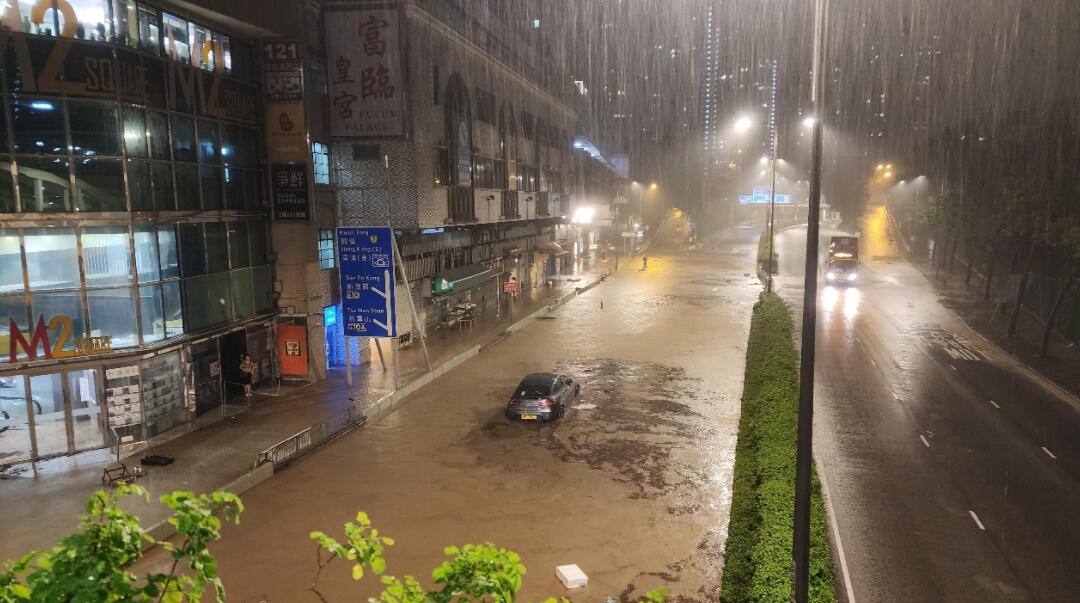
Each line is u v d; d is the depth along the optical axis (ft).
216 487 51.62
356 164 90.63
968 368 89.76
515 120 140.56
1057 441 62.28
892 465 56.49
